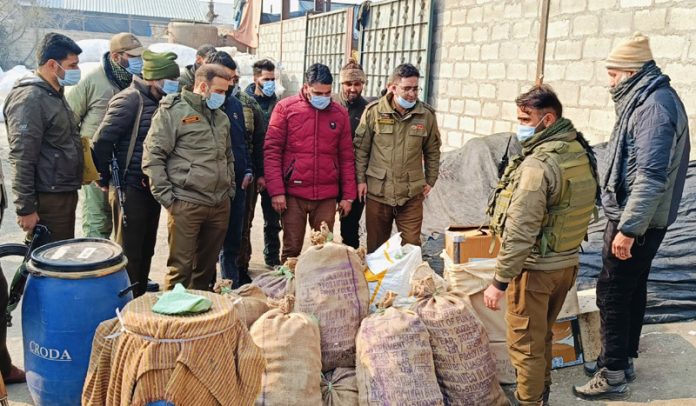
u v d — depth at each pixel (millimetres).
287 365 2920
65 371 3039
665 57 5320
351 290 3385
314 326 3129
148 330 2270
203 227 4164
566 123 2896
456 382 3148
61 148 3850
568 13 6367
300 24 16250
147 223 4414
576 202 2852
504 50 7418
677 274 4438
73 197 4020
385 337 3064
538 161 2803
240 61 16312
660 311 4352
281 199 4668
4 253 3424
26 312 3090
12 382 3584
